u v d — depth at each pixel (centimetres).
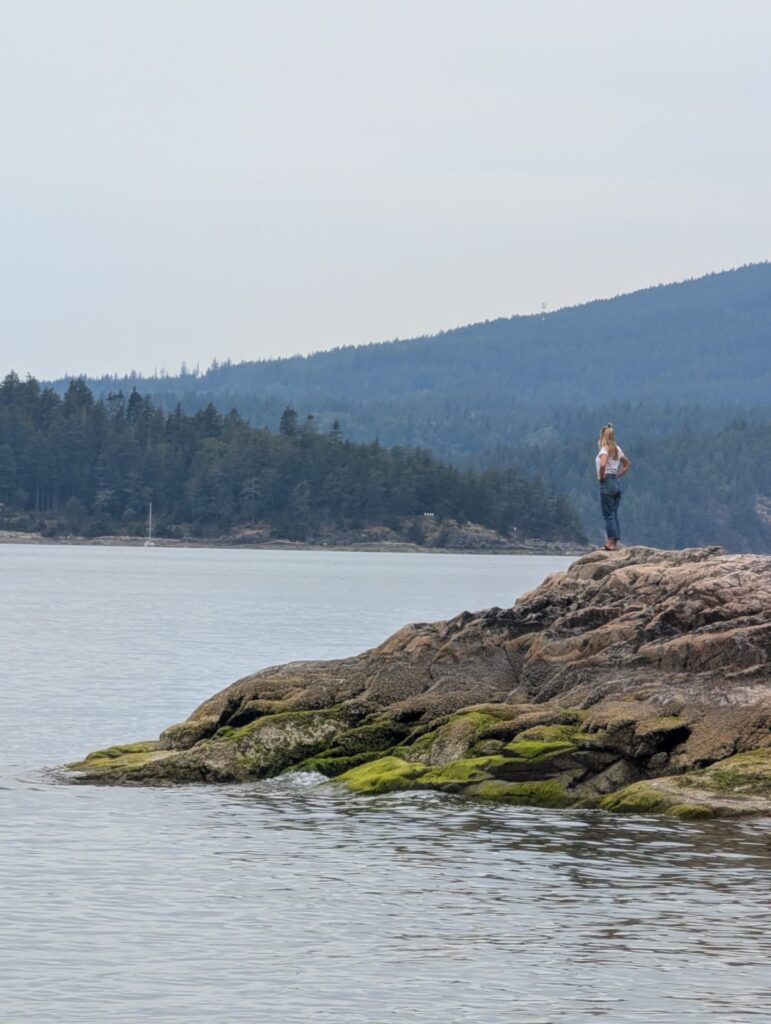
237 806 3691
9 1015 2105
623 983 2247
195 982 2252
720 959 2362
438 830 3362
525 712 4025
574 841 3231
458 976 2281
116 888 2795
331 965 2333
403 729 4206
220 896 2747
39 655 8369
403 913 2630
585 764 3753
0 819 3469
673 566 4469
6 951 2384
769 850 3127
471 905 2686
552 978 2270
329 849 3162
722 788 3562
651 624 4175
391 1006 2155
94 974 2283
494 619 4444
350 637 10344
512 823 3444
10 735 5081
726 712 3784
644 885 2830
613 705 3903
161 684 6931
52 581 19250
